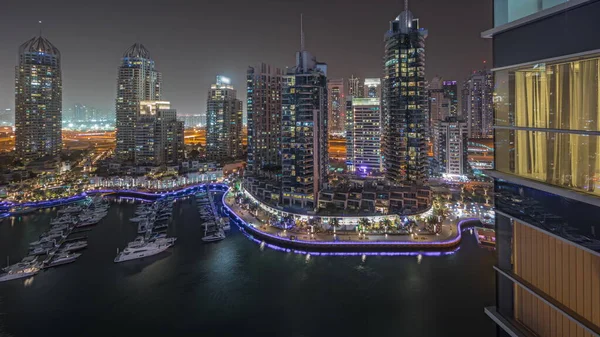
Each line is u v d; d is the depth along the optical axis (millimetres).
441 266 117688
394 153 189750
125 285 110062
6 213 187750
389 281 108625
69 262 127062
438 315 90812
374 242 132500
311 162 165875
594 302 14164
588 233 13688
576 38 13883
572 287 15164
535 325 17406
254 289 106312
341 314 92500
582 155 14289
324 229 145125
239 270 119312
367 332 85125
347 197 159750
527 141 17000
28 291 106625
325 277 112438
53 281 112812
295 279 111875
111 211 197750
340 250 133000
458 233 140250
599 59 13625
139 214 187000
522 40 16859
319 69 181125
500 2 18469
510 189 18141
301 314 92938
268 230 151625
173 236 154125
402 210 151500
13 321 91250
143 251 132625
